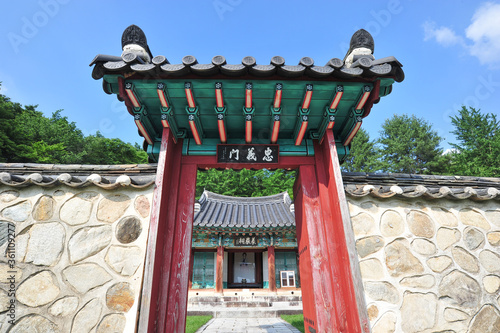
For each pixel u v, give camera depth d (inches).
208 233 585.0
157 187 122.3
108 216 123.6
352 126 137.3
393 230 132.9
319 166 148.4
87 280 113.0
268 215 645.9
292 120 142.4
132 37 124.9
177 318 114.7
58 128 986.1
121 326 106.9
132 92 115.2
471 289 128.6
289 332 304.5
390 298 120.4
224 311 448.1
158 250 115.6
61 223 120.6
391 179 153.1
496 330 123.8
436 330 119.2
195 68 106.6
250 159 148.3
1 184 122.9
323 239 135.1
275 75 114.0
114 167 146.5
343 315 120.0
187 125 144.3
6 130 739.4
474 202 145.0
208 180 1091.9
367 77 115.9
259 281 644.7
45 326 106.8
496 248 138.6
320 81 117.9
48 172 144.0
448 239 135.6
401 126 1171.3
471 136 863.7
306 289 148.6
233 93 122.7
